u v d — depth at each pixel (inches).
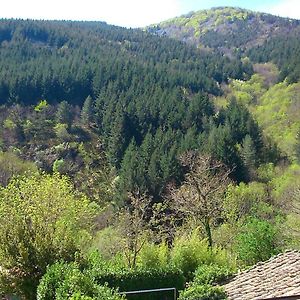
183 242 848.3
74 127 2497.5
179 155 1644.9
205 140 1888.5
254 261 886.4
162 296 721.6
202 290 416.8
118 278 701.9
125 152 1958.7
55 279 495.2
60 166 2111.2
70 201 960.3
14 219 670.5
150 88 2632.9
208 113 2271.2
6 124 2454.5
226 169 1695.4
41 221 722.2
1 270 638.5
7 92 2682.1
